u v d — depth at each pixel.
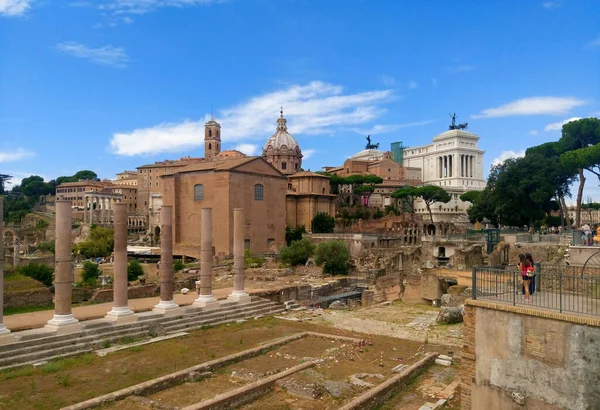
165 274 33.25
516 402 15.07
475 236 79.56
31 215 157.25
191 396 19.02
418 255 80.44
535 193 77.88
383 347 27.36
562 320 14.12
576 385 13.79
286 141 150.50
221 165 91.12
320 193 125.19
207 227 36.41
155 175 182.38
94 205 171.50
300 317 37.19
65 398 18.78
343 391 19.42
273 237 97.12
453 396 19.58
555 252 55.25
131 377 21.53
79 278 58.38
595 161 70.50
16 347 23.89
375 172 168.75
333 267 66.81
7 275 41.94
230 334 30.80
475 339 16.28
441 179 175.12
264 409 17.81
